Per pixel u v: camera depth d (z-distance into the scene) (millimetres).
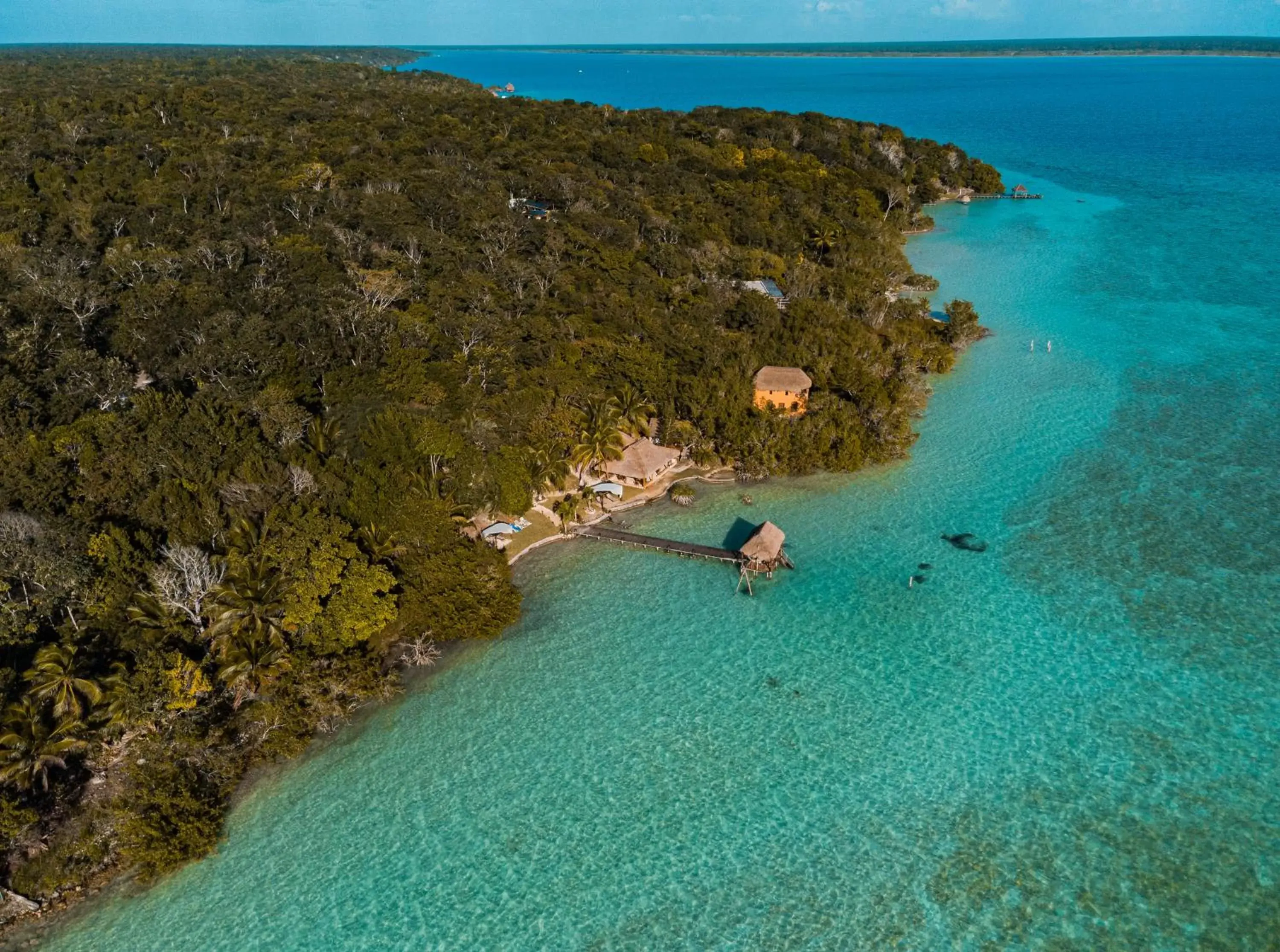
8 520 45219
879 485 66500
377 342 70750
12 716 36938
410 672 49375
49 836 37656
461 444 60062
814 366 77938
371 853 38875
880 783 41219
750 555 54844
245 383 63781
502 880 37500
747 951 34125
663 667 49219
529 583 56688
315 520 49531
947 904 35500
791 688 47344
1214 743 42312
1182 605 51719
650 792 41406
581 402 68688
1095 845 37562
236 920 35969
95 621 43875
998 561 56812
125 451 53531
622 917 35781
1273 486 63312
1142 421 74625
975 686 46688
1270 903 34781
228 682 43625
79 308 74312
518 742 44594
